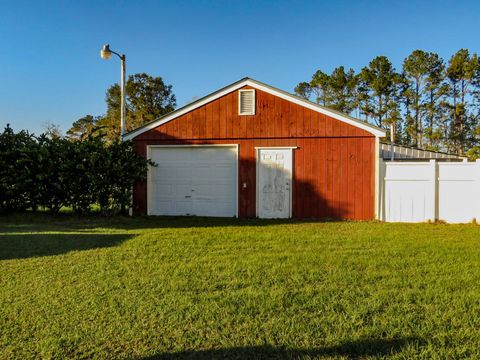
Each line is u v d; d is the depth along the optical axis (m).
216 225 8.52
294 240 6.45
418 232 7.43
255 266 4.62
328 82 38.06
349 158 9.73
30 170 9.69
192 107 10.55
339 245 6.01
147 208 10.70
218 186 10.51
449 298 3.47
